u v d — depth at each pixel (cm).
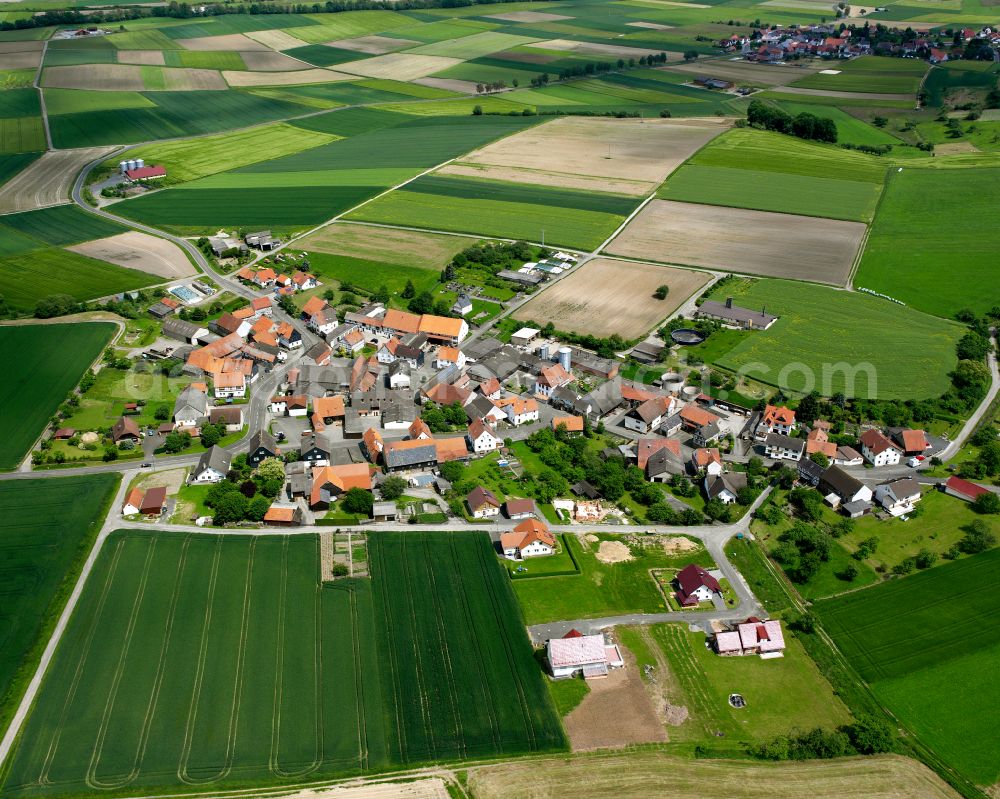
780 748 9662
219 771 9431
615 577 12538
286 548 12925
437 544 13112
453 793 9219
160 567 12406
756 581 12456
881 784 9325
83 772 9356
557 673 10725
